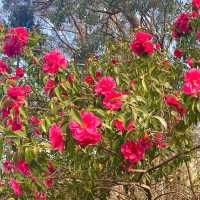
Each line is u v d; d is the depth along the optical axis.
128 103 2.39
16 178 2.51
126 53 3.33
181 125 2.60
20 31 3.11
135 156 2.50
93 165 2.69
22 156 2.30
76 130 2.24
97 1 9.78
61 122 2.37
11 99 2.56
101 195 2.92
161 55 3.14
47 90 2.79
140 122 2.39
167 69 3.03
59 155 2.73
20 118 2.49
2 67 3.06
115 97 2.41
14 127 2.47
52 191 2.88
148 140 2.58
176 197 3.10
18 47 3.12
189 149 2.80
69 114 2.29
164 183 3.09
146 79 2.75
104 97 2.45
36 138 2.48
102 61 3.30
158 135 2.64
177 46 3.50
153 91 2.69
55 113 2.53
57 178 2.75
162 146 2.70
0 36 3.13
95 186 2.82
